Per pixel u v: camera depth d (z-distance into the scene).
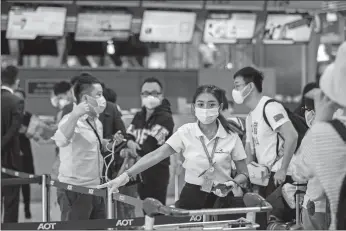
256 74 8.01
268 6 20.75
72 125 8.23
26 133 13.21
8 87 11.66
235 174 7.88
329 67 5.34
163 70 22.19
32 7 18.83
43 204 9.35
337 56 5.26
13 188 11.50
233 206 7.15
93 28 19.44
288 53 25.55
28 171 14.50
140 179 9.80
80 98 8.58
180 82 22.39
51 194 11.80
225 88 21.59
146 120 10.21
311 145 5.33
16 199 11.58
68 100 14.24
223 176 7.25
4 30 19.03
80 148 8.57
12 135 11.41
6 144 11.54
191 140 7.22
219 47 24.36
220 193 7.11
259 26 21.05
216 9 20.50
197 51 24.39
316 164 5.29
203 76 21.84
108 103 10.21
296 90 25.22
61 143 8.38
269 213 7.42
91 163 8.64
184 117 14.92
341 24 20.83
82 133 8.55
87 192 8.28
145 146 10.06
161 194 10.12
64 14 19.00
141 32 20.00
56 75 21.12
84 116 8.62
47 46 21.55
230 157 7.30
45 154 17.33
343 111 5.54
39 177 9.45
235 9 20.59
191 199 7.21
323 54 20.97
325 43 21.16
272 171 7.87
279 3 20.75
